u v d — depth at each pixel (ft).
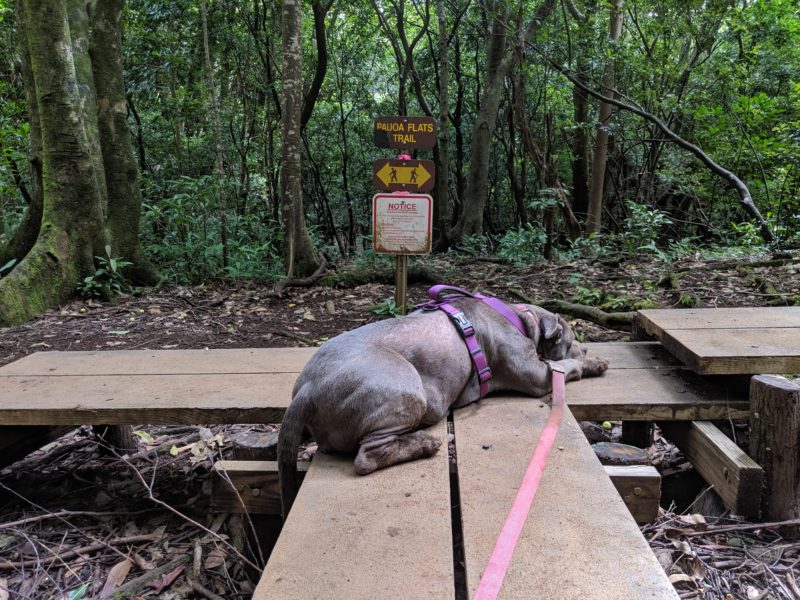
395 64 50.93
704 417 9.61
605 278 23.62
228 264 27.25
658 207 43.68
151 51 36.04
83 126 23.21
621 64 33.81
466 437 8.32
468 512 6.50
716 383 10.29
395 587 5.34
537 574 5.41
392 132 15.01
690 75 37.29
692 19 34.14
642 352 12.01
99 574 8.93
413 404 7.88
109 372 11.28
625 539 5.93
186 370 11.33
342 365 8.03
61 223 22.79
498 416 9.00
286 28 24.32
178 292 24.14
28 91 25.12
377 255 31.48
